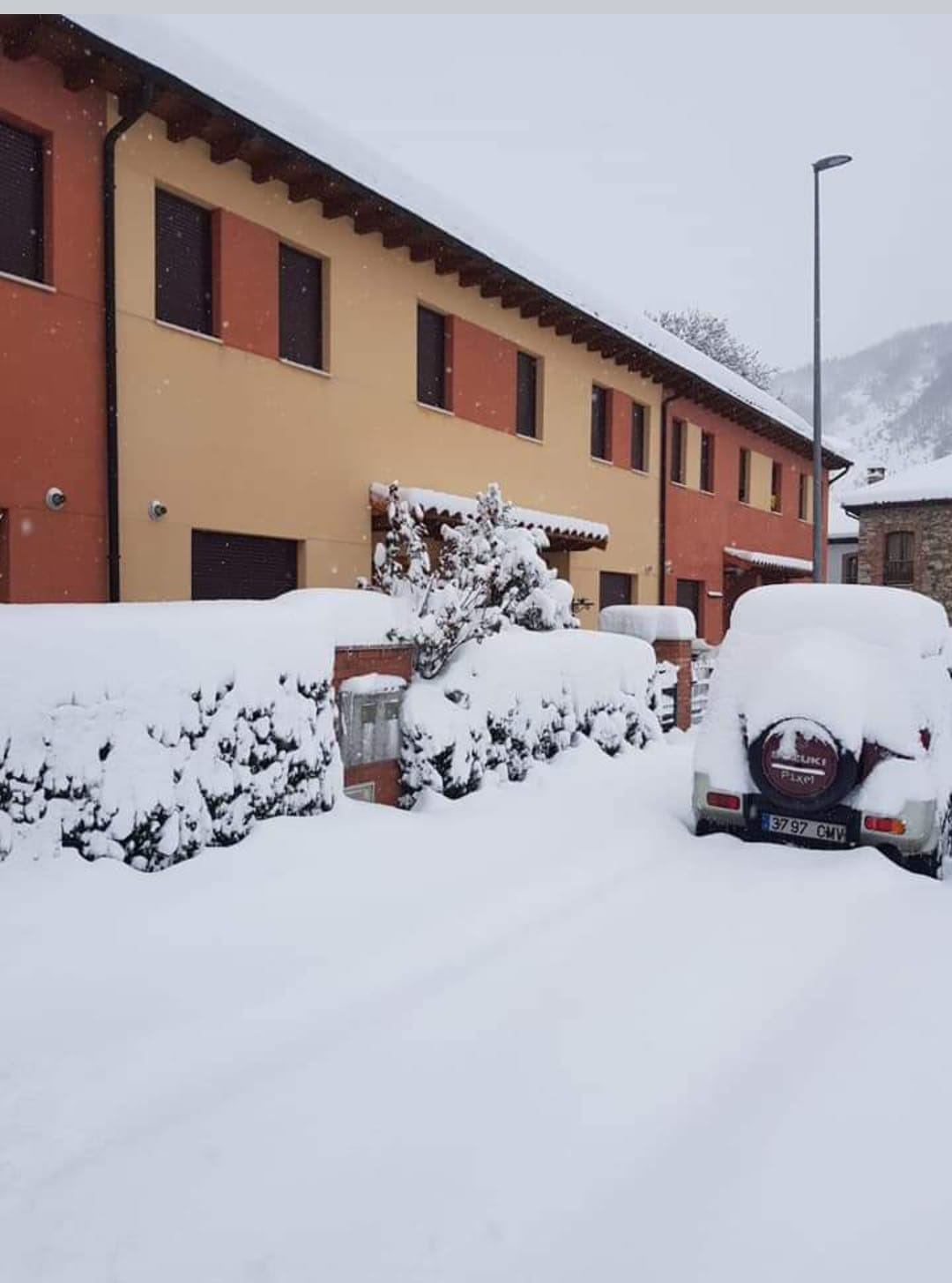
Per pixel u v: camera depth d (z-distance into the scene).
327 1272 2.07
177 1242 2.15
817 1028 3.33
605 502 16.52
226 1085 2.80
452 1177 2.41
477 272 12.52
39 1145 2.48
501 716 7.27
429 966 3.75
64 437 8.23
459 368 12.97
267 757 5.06
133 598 8.84
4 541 7.91
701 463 20.19
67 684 4.04
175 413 9.19
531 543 8.91
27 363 7.95
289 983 3.48
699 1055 3.10
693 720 13.31
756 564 20.75
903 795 5.46
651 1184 2.41
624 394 17.09
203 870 4.42
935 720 5.86
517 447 14.20
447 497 11.75
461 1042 3.13
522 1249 2.17
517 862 5.25
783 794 5.62
